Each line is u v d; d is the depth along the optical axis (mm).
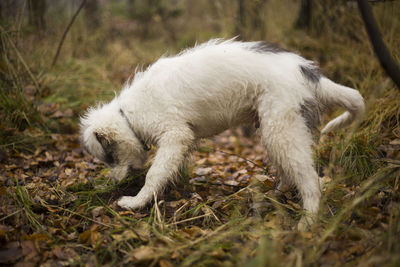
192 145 1541
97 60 2902
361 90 1935
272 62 1436
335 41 2297
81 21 3299
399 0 2010
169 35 4078
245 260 1215
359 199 1319
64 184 1641
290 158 1395
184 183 1631
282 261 1205
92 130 1559
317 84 1438
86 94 2324
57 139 1965
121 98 1596
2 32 2035
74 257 1301
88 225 1425
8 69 2039
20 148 1876
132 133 1560
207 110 1492
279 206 1434
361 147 1633
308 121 1430
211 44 1566
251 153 2074
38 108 2072
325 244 1265
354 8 2229
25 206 1449
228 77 1452
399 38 1961
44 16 2652
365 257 1210
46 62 2393
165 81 1499
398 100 1782
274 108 1401
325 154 1747
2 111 1956
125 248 1325
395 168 1430
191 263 1249
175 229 1401
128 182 1622
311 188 1390
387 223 1305
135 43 3711
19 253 1302
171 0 4617
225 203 1502
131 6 4543
